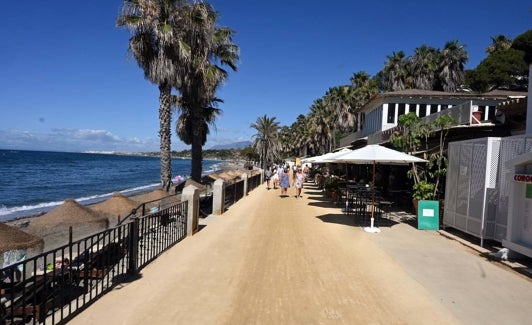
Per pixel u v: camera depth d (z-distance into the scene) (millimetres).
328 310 5188
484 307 5387
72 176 51969
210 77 18156
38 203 24031
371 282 6348
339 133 58219
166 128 16703
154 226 8234
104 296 5633
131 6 15570
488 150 9086
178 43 16219
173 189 16562
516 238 7824
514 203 7855
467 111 13797
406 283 6328
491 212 9055
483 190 9172
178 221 9508
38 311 5195
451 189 10820
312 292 5859
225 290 5922
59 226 7156
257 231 10695
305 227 11375
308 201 18984
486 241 9484
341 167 34969
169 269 6984
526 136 8555
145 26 15531
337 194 18406
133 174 63125
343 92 49781
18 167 65312
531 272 6867
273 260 7660
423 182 13227
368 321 4863
